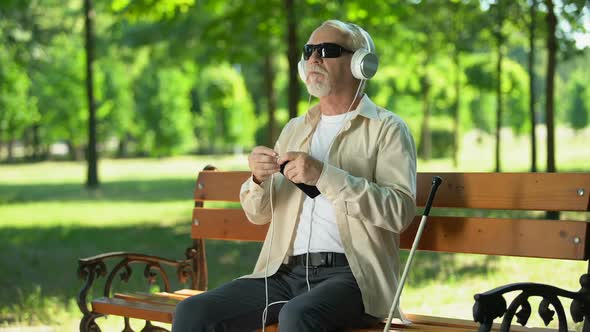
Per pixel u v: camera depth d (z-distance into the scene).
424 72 25.02
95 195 19.77
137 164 41.31
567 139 55.91
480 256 8.06
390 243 3.40
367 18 11.92
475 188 3.53
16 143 66.81
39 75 36.72
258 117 45.22
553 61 10.99
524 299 2.84
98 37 25.48
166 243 10.22
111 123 42.59
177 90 43.62
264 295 3.46
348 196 3.19
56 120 40.06
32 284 7.05
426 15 16.78
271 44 14.59
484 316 2.65
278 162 3.28
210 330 3.27
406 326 3.31
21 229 12.52
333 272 3.39
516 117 44.75
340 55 3.50
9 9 19.00
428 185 3.66
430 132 36.12
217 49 13.66
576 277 6.50
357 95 3.53
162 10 12.43
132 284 6.88
